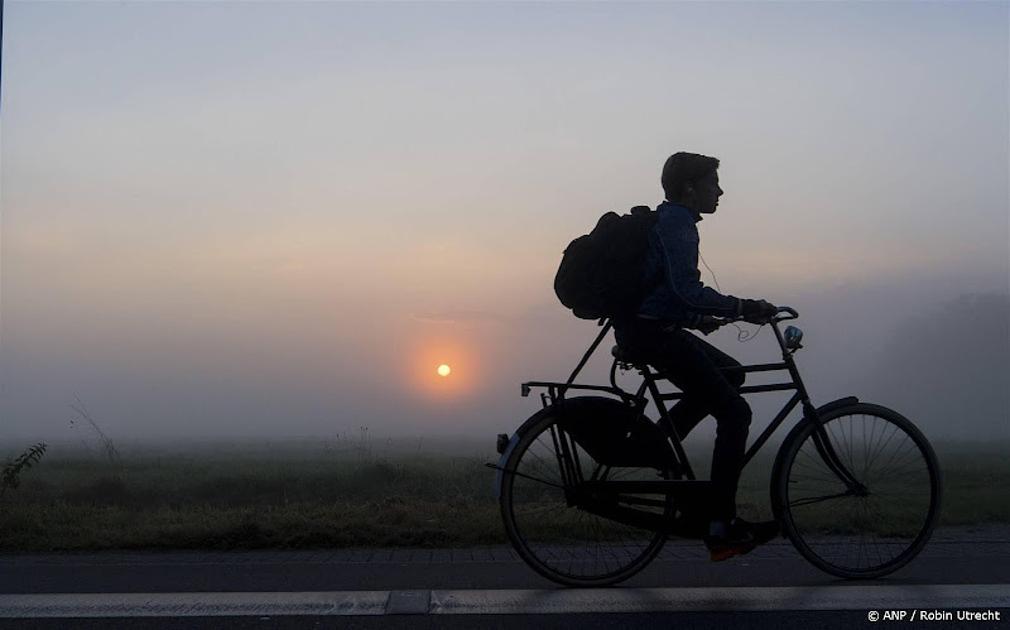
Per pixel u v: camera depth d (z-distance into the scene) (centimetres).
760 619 389
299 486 1236
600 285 449
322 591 441
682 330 460
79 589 449
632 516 462
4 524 643
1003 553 551
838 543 475
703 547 579
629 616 394
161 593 437
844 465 477
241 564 529
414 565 521
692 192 471
